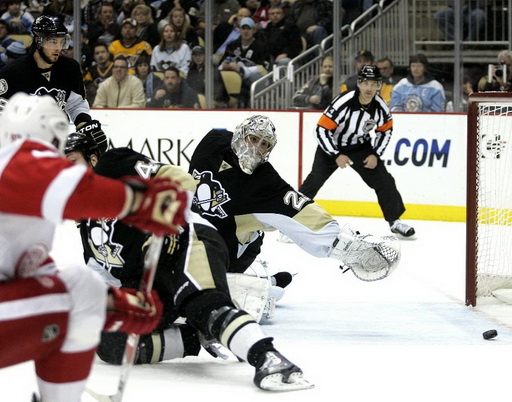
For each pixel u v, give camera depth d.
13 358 5.43
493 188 16.05
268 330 11.10
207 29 25.69
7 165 5.13
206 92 26.22
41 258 5.68
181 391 8.30
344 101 19.92
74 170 5.13
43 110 5.57
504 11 24.61
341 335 10.88
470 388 8.69
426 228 21.69
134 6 26.39
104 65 27.00
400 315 12.22
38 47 15.11
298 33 25.94
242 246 10.84
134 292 6.37
